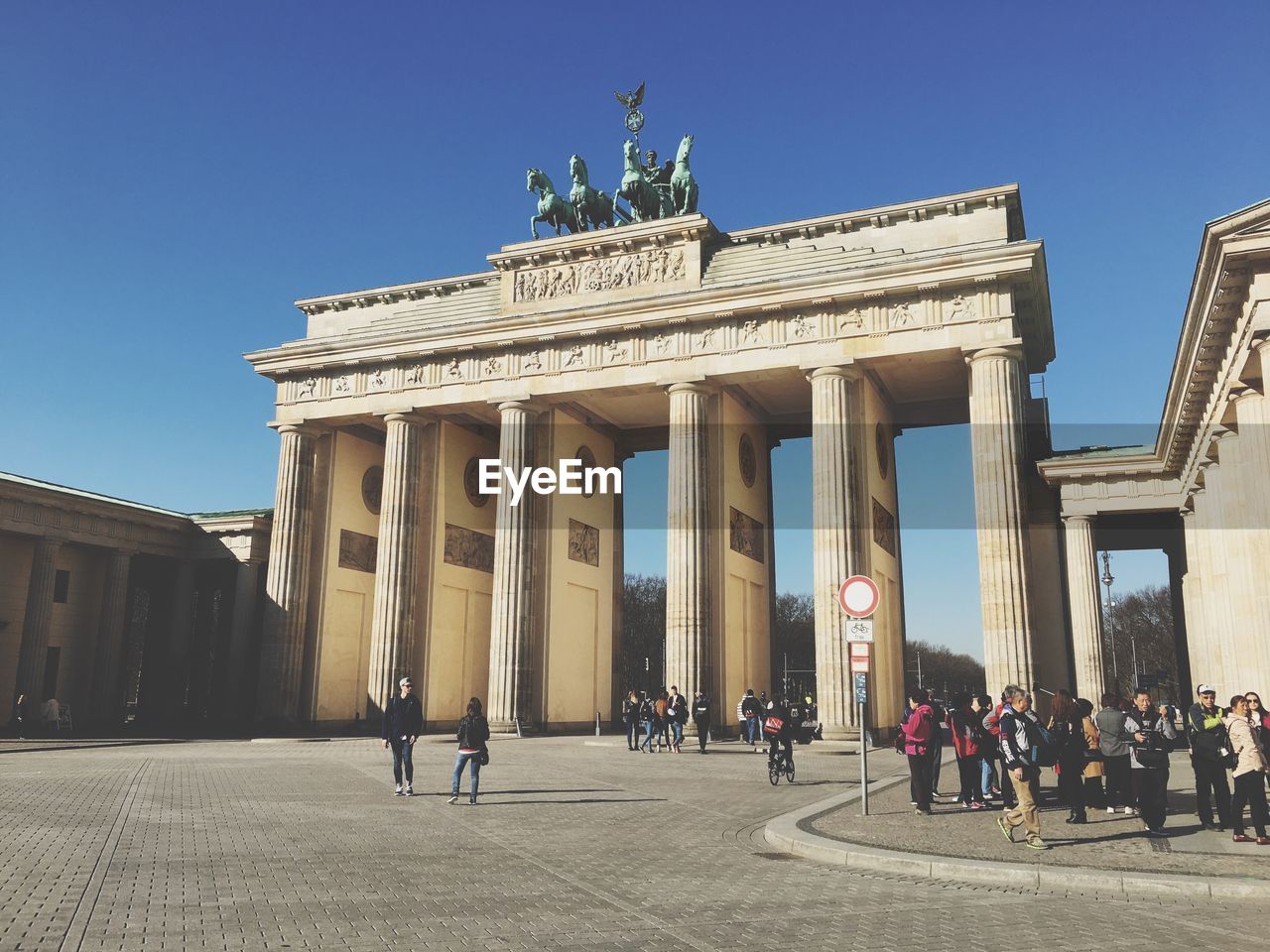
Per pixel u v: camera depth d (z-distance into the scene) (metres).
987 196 66.75
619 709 85.31
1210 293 36.00
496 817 27.84
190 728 88.62
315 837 23.75
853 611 28.28
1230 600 45.06
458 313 81.50
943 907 16.84
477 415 81.81
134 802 30.34
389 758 51.19
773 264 71.06
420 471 81.25
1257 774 22.41
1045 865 19.62
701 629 66.56
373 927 14.95
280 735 76.62
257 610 93.56
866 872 20.19
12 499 79.56
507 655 71.81
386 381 80.88
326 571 83.44
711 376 70.56
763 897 17.50
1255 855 20.97
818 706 63.62
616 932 14.86
